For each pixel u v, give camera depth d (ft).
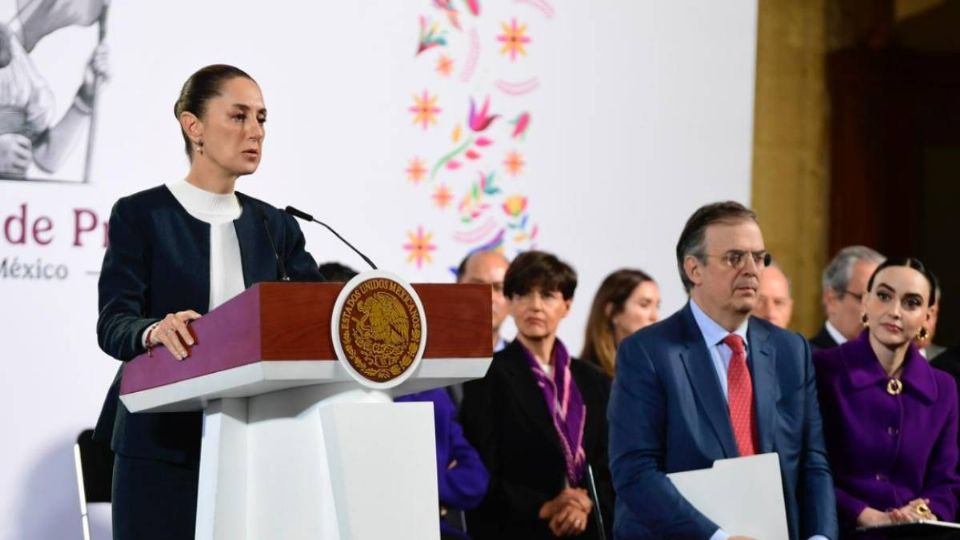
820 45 60.13
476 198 45.98
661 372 29.27
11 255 39.83
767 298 43.70
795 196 59.62
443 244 45.47
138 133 41.52
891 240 61.31
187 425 21.76
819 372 32.58
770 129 59.21
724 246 29.43
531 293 37.37
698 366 29.35
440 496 35.24
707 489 27.71
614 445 29.32
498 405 36.88
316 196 43.80
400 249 44.86
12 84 40.11
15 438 39.68
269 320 17.52
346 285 18.04
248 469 19.79
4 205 39.83
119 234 22.17
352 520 18.07
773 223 59.31
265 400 19.67
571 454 36.73
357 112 44.45
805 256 59.72
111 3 41.32
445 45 45.75
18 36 40.27
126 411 21.94
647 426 29.04
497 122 46.42
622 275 42.88
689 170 48.88
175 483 21.62
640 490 28.27
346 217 44.19
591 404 37.76
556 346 38.14
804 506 29.53
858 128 60.34
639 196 48.16
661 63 48.65
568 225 47.21
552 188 47.06
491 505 36.09
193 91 22.90
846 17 60.49
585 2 47.73
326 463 18.57
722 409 29.09
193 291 22.21
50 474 39.96
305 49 43.80
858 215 60.54
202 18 42.45
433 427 18.86
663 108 48.62
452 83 45.80
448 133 45.68
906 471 31.76
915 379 32.22
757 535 27.43
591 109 47.70
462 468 35.63
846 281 42.45
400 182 44.96
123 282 21.85
